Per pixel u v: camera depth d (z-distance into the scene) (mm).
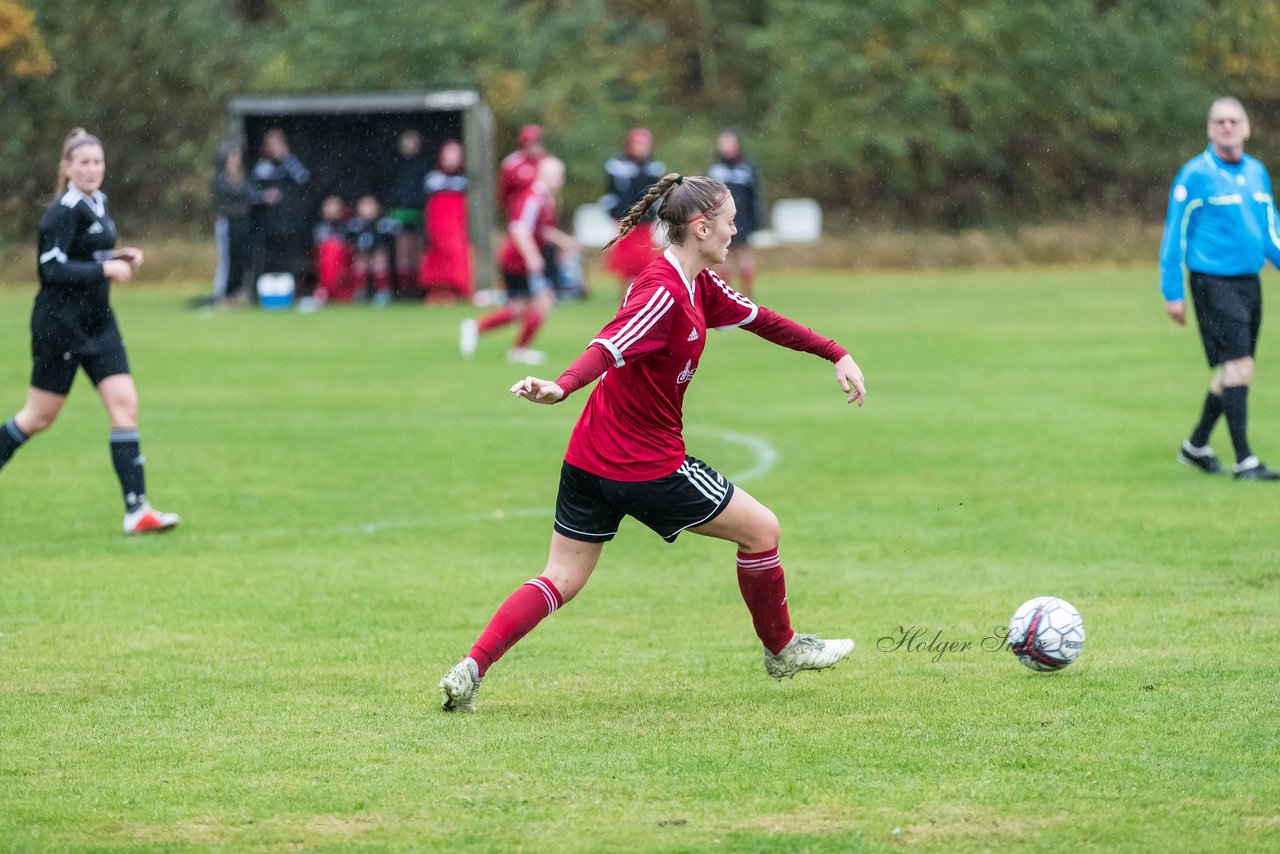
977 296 95562
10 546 30906
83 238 30984
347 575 28359
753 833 15156
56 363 31172
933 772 16969
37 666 22016
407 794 16391
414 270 95625
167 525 32219
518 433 46188
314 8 131625
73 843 15055
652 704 19969
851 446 43156
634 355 18156
